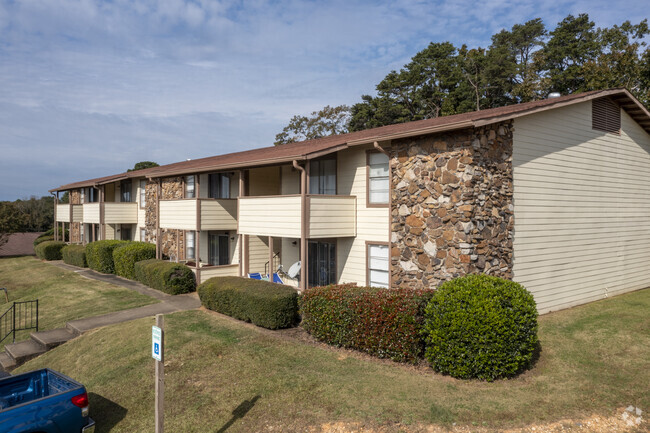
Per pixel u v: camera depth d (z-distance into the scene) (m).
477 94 40.28
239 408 7.21
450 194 10.28
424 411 6.64
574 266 12.73
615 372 7.89
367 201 13.01
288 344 9.79
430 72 41.53
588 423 6.30
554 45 39.50
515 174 11.06
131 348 10.38
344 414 6.70
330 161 14.28
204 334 10.75
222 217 17.75
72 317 14.35
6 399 7.27
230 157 20.70
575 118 12.79
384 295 9.00
